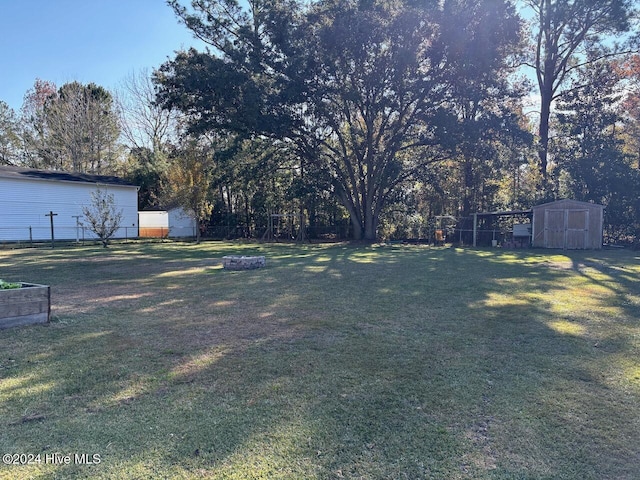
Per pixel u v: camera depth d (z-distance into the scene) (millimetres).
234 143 22109
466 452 2395
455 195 25453
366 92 21141
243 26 20844
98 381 3400
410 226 26641
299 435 2566
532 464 2279
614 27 22094
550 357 4008
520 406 2973
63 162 35125
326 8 20281
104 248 19266
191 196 24656
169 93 20391
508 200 24781
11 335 4699
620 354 4090
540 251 17766
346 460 2311
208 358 3965
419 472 2205
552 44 24344
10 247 19516
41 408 2922
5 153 35750
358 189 24984
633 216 20719
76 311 5961
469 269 11047
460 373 3594
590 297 7031
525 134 19953
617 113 23703
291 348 4266
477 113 21922
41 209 23328
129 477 2150
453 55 19609
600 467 2256
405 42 19547
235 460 2303
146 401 3039
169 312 5906
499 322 5328
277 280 8984
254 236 30000
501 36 19422
